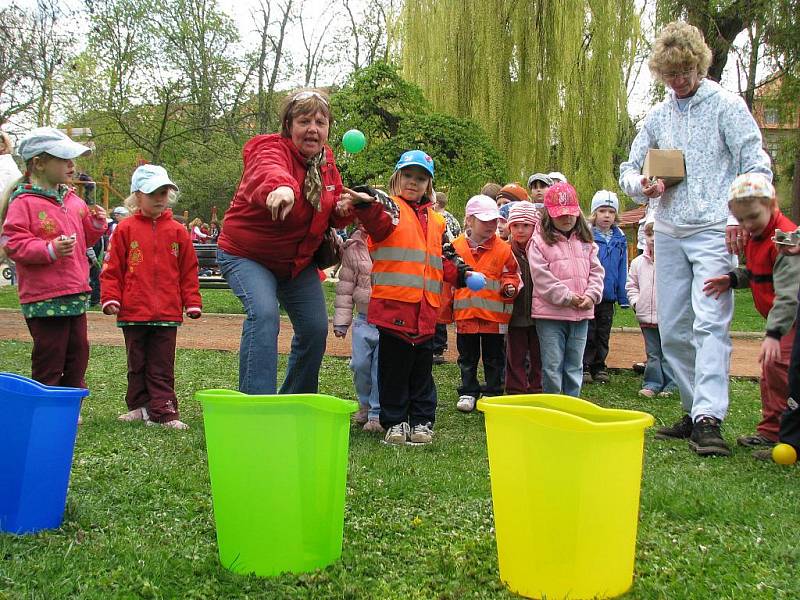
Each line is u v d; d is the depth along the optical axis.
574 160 15.38
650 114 4.39
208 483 3.04
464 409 5.18
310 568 2.20
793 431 3.69
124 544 2.36
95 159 31.27
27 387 2.54
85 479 3.07
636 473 2.05
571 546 1.97
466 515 2.74
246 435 2.14
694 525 2.68
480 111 15.05
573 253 4.70
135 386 4.55
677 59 4.03
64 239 3.89
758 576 2.21
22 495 2.45
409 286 4.11
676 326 4.22
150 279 4.49
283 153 3.43
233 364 6.86
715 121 4.05
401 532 2.56
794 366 3.60
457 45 15.36
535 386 5.34
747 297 16.62
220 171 30.59
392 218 3.95
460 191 12.45
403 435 4.13
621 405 5.48
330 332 8.82
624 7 15.30
